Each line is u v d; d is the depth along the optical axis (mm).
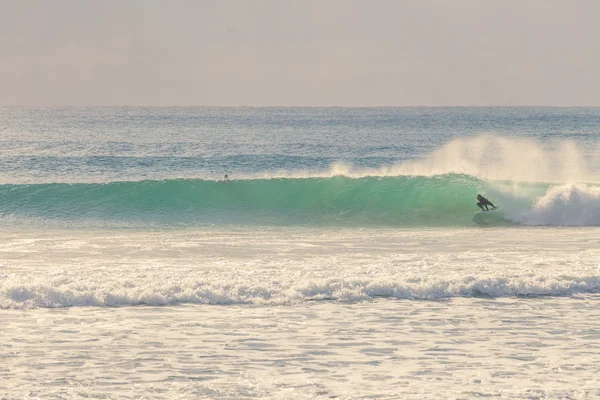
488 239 80250
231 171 173375
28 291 48688
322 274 55938
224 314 45969
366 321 44375
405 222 97938
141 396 31594
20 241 77125
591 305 48656
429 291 51562
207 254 68062
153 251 69875
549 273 55875
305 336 41031
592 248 72875
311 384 33188
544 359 36938
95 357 36938
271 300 49219
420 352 38094
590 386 32969
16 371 34719
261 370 35062
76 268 59656
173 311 46656
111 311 46531
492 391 32281
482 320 44656
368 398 31453
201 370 35031
